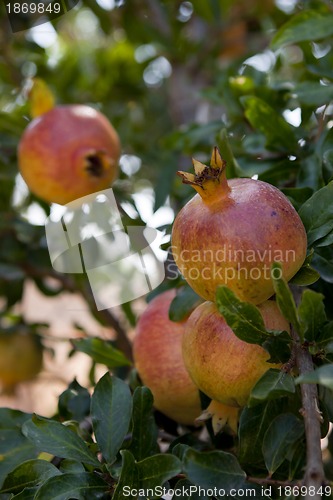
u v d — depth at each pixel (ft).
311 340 2.53
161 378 2.92
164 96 5.74
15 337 4.34
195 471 2.50
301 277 2.60
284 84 3.53
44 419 2.72
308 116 3.30
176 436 3.13
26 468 2.69
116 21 5.02
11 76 4.66
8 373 4.35
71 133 3.39
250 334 2.53
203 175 2.53
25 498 2.65
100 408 2.75
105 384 2.78
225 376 2.60
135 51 5.47
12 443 2.97
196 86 5.04
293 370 2.59
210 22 4.97
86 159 3.37
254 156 3.39
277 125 3.13
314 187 3.00
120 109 5.22
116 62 5.54
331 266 2.76
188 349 2.66
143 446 2.73
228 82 3.71
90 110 3.49
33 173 3.42
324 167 3.01
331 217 2.66
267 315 2.59
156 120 5.72
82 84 5.47
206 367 2.62
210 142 3.85
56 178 3.39
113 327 3.83
